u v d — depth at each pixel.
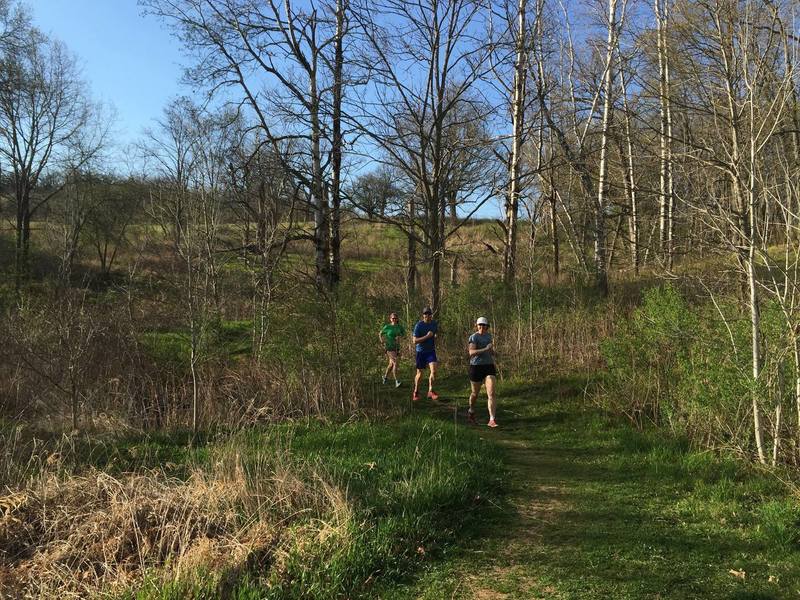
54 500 4.86
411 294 15.37
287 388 9.40
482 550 4.25
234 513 4.45
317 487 4.95
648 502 5.21
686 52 6.91
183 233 9.72
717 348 6.53
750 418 6.24
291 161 14.88
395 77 14.06
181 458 6.60
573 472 6.28
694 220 7.93
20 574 3.92
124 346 9.83
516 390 10.67
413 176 15.14
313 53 15.88
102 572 3.97
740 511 4.83
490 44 14.34
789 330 5.75
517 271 16.30
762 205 6.38
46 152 31.47
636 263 16.42
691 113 7.50
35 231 34.53
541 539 4.43
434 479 5.30
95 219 30.16
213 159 11.67
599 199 16.78
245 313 14.27
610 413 8.68
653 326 8.07
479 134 16.47
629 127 12.12
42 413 8.80
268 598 3.47
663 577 3.77
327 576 3.74
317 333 9.34
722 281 7.55
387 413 9.29
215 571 3.68
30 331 9.71
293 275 11.72
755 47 6.21
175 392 9.55
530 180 18.91
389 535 4.26
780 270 5.76
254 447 6.27
